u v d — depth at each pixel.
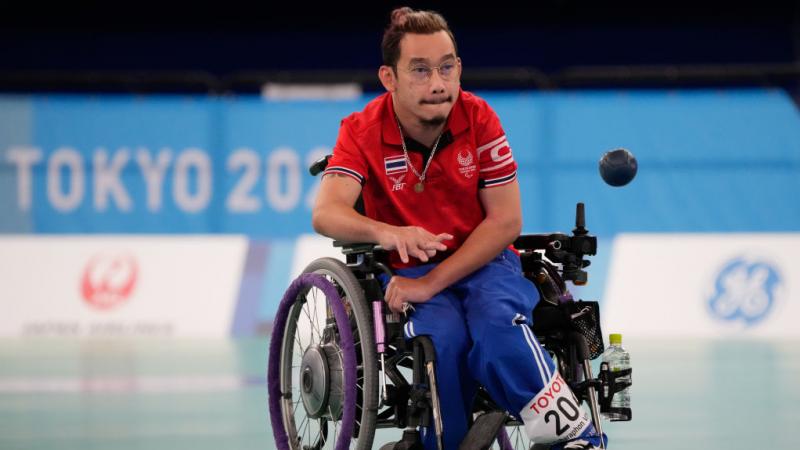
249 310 36.19
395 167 12.52
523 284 12.09
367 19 47.19
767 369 27.23
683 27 47.09
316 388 12.42
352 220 11.94
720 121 36.66
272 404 13.56
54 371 27.41
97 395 23.17
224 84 38.34
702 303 35.81
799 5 46.81
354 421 11.60
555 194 36.47
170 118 36.78
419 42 11.91
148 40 46.66
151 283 36.16
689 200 36.62
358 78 37.62
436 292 11.86
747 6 46.97
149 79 38.44
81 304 36.00
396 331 11.78
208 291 36.25
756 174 36.69
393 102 12.55
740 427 18.48
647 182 36.59
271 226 36.94
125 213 36.69
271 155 36.97
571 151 36.53
